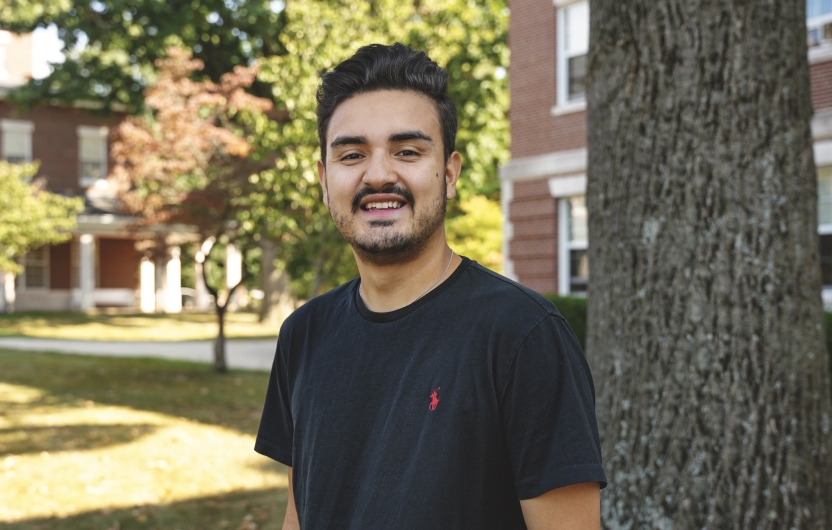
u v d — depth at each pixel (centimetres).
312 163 1030
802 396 286
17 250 1945
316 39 1059
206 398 921
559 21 1164
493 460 142
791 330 288
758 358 287
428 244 158
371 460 148
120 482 561
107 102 1988
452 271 161
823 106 900
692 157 301
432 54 1169
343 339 163
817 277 300
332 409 156
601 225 327
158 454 643
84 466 602
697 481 288
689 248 299
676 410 296
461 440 142
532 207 1205
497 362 143
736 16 296
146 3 1691
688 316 297
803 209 297
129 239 2716
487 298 151
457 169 173
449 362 146
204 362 1295
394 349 154
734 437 285
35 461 616
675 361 298
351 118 159
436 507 139
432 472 141
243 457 638
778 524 278
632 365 309
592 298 331
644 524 296
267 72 1108
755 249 292
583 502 137
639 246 311
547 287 1185
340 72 162
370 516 143
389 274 159
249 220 1082
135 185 1160
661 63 308
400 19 1134
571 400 139
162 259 1166
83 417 799
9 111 2423
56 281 2619
